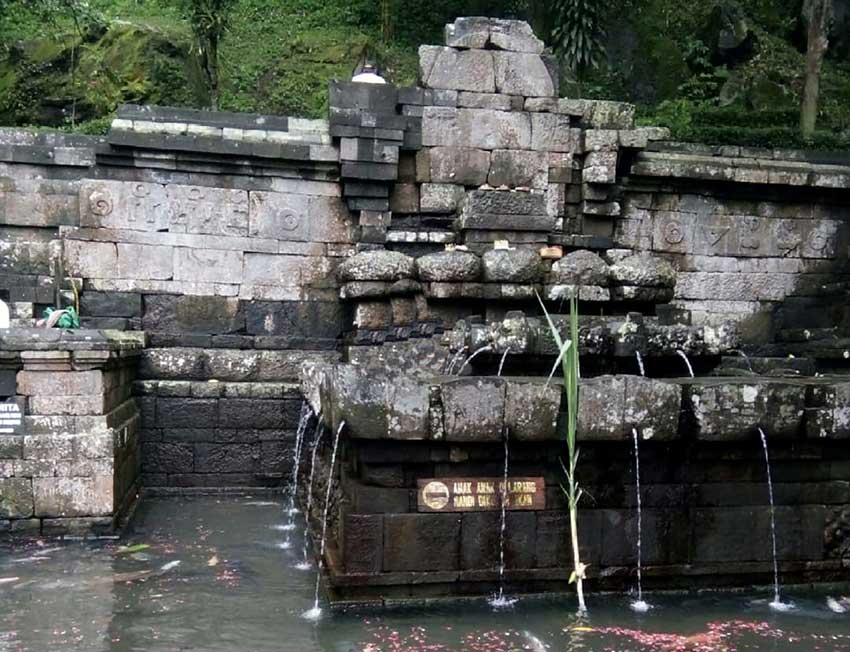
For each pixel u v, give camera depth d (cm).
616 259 1120
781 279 1257
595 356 751
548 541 545
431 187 1131
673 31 2153
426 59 1133
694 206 1229
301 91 1878
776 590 553
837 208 1272
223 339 1077
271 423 1012
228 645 473
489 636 480
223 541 739
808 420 559
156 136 1030
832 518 582
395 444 526
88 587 590
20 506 720
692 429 549
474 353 737
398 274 991
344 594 525
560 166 1168
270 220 1091
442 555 532
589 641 475
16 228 1030
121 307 1047
